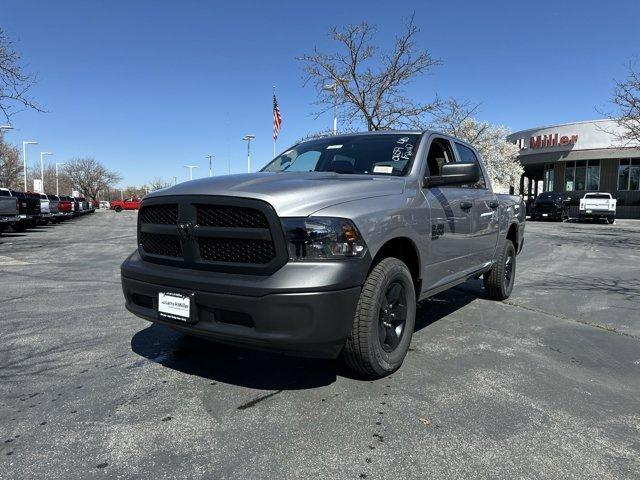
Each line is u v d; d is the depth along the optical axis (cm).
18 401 325
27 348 433
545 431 288
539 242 1594
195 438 276
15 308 590
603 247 1439
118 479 238
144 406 316
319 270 296
